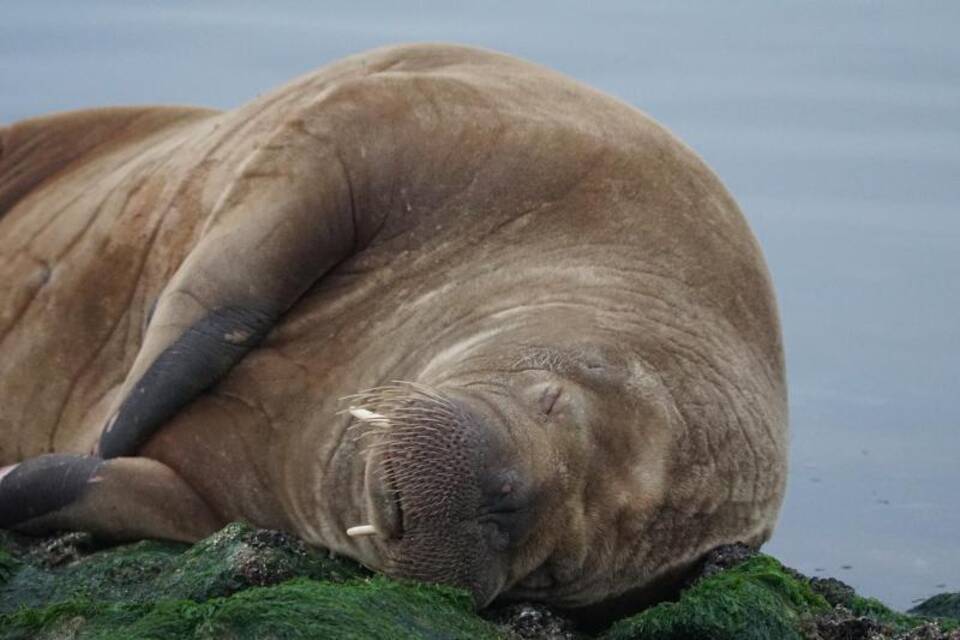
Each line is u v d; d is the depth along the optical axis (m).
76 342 50.88
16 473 45.38
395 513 37.06
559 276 43.91
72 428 50.38
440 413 37.12
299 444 44.06
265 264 45.41
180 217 50.09
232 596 35.66
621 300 42.97
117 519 44.53
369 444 41.66
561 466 38.75
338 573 40.50
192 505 44.66
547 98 47.91
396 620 35.66
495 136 46.53
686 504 40.84
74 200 53.53
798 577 41.97
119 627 35.34
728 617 38.62
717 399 42.09
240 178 46.47
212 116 56.34
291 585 36.06
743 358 43.62
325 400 44.34
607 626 41.34
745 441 42.44
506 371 40.66
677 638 38.72
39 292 51.84
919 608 45.94
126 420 45.25
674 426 40.97
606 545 39.75
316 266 45.91
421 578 37.00
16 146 56.69
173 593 39.62
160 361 45.25
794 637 38.69
